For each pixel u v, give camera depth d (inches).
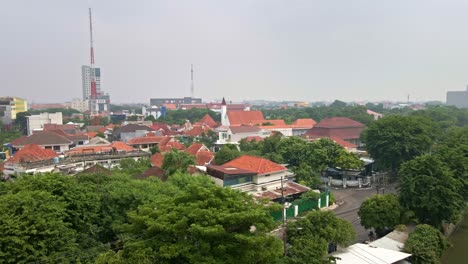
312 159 2304.4
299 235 1111.0
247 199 917.8
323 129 3700.8
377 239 1395.2
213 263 721.6
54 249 885.8
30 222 872.3
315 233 1119.6
